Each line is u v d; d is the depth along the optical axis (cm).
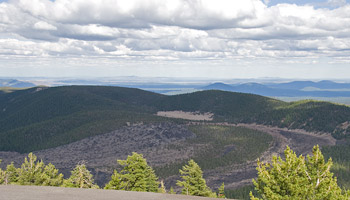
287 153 2148
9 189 1789
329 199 2034
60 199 1569
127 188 4294
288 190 2061
